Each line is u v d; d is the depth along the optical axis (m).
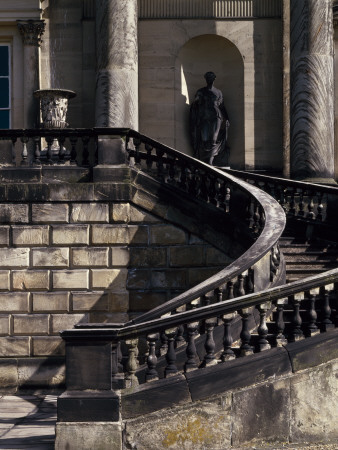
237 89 26.16
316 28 23.11
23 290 18.12
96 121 23.33
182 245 17.98
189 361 11.40
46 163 18.31
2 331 18.11
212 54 26.38
